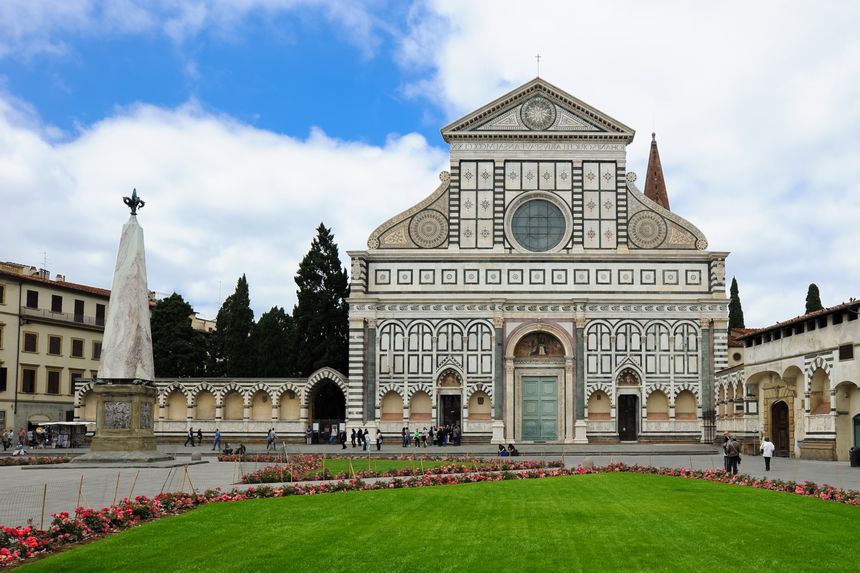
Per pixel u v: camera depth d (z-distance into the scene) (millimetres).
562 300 86688
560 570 20812
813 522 27766
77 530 25500
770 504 32531
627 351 86125
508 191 88875
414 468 52344
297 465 54000
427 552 22875
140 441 52719
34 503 33750
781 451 68000
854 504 32500
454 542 24297
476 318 87125
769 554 22562
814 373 60625
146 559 22125
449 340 87000
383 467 54688
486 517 29172
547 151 89250
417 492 37438
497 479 44938
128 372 52594
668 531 26109
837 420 57844
